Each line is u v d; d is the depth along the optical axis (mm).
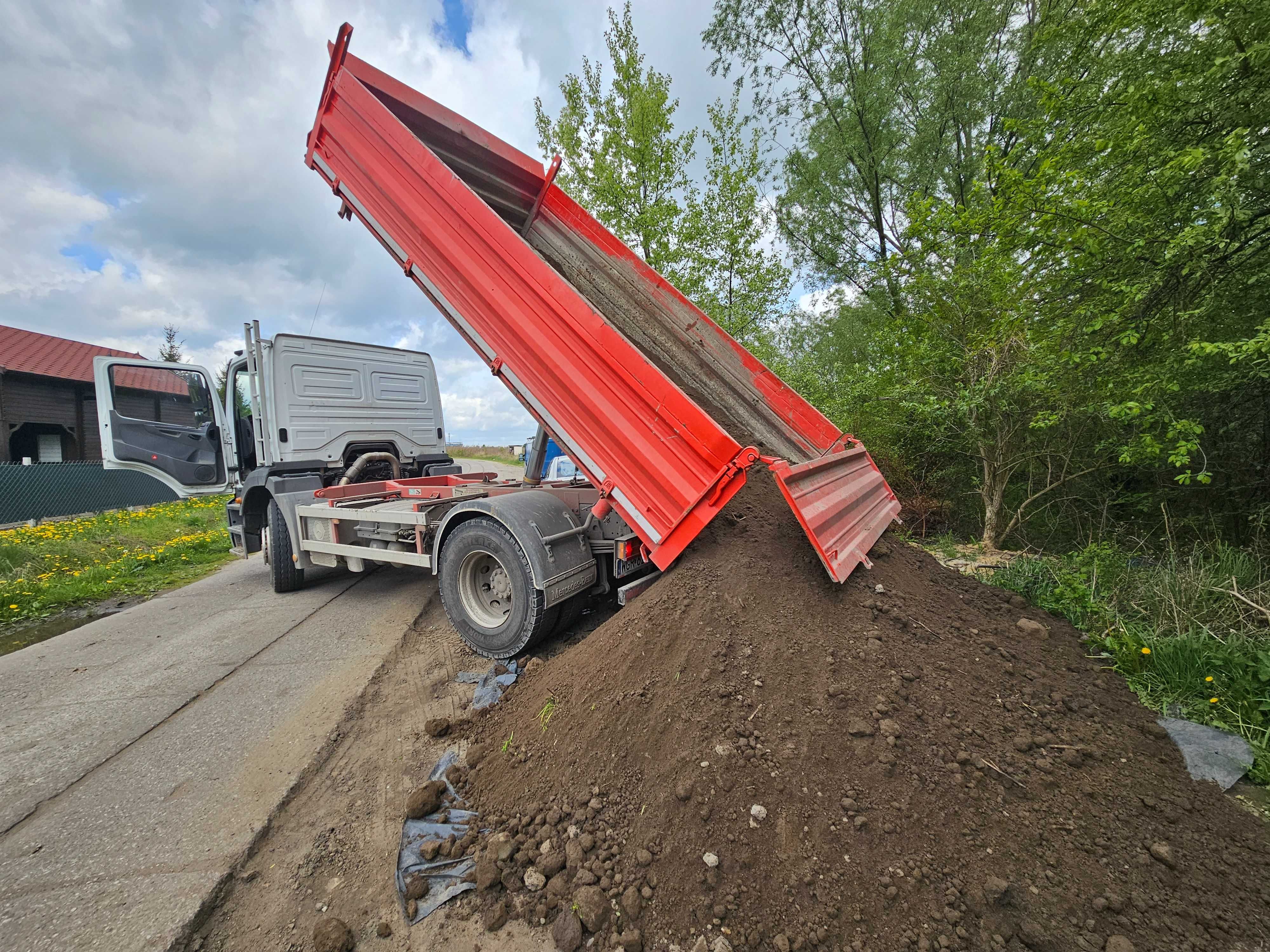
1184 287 3428
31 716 3266
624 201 8531
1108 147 3746
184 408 6816
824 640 2549
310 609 5312
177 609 5566
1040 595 3719
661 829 1934
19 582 6289
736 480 2645
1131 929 1541
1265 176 3365
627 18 8219
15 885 1945
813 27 9969
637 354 2885
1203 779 2086
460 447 46062
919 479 7117
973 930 1563
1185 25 3559
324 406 6016
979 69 9062
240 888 1957
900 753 2051
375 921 1806
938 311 5488
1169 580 3291
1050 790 1999
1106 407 3979
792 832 1839
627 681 2527
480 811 2266
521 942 1712
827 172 10719
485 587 3916
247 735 2979
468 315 3531
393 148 3662
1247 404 4078
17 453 16906
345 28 3713
